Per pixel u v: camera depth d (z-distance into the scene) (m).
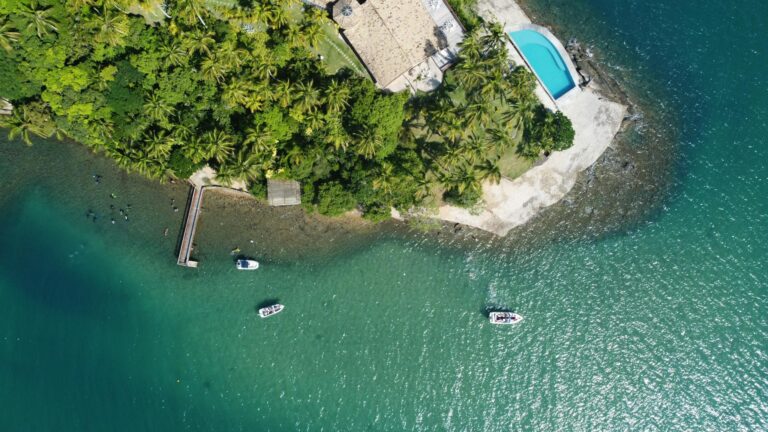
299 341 63.91
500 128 62.62
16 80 54.72
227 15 58.59
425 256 65.38
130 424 61.62
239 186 63.78
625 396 64.62
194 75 56.59
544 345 65.12
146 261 64.12
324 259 64.88
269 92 56.31
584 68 65.44
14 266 63.31
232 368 63.28
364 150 57.38
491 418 64.44
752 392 64.00
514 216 65.50
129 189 64.31
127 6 56.38
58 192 64.31
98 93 55.44
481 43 58.88
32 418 61.28
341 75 61.84
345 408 63.56
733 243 65.25
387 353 64.31
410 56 59.47
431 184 61.91
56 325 62.53
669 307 65.12
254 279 64.31
